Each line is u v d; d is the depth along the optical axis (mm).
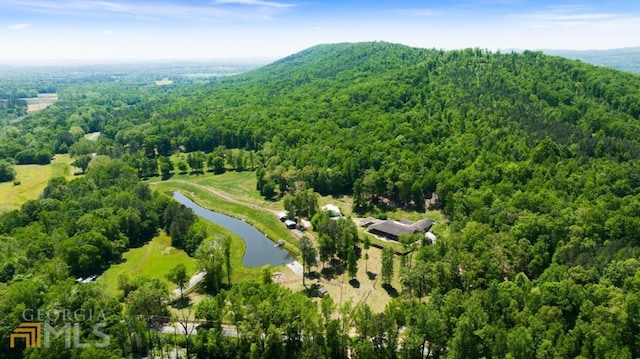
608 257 113875
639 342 84125
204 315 103625
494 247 122875
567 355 81562
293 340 97875
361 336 95500
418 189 185250
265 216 191750
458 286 113938
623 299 91438
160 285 113938
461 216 155250
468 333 87375
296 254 156500
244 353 96812
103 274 140125
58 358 84562
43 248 138000
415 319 93688
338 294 125312
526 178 175375
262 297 107938
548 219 133500
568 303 94562
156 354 98500
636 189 160500
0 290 104062
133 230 166375
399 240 149250
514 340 82375
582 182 165000
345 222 155250
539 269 119625
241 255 154750
